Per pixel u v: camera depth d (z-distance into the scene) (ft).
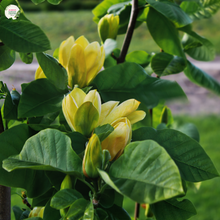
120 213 2.96
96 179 2.71
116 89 3.10
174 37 3.63
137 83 3.07
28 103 2.94
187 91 21.53
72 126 2.85
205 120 17.93
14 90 3.21
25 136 2.95
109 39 3.35
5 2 3.01
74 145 2.82
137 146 2.65
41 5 56.59
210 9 3.98
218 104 20.24
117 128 2.76
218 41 36.47
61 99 3.02
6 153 2.86
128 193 2.53
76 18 47.57
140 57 4.00
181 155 2.88
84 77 3.01
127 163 2.64
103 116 2.86
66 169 2.73
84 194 2.92
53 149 2.76
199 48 4.01
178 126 3.93
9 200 3.12
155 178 2.55
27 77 22.68
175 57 3.80
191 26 3.77
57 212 2.90
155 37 3.65
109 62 4.01
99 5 3.99
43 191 2.90
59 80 3.00
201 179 2.83
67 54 3.00
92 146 2.65
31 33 2.82
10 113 3.07
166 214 2.89
